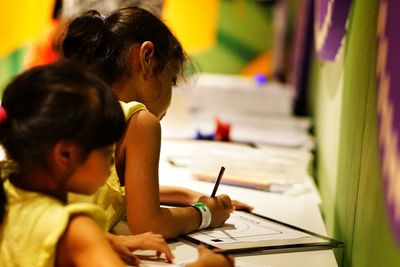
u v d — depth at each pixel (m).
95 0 3.40
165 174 2.57
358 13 2.00
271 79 5.73
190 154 2.80
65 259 1.19
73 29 1.75
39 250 1.18
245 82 5.28
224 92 4.76
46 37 3.75
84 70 1.27
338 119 2.46
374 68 1.61
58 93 1.20
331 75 2.81
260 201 2.29
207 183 2.48
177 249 1.63
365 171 1.70
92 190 1.28
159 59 1.76
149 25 1.76
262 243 1.69
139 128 1.61
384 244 1.40
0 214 1.23
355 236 1.80
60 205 1.22
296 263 1.60
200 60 5.74
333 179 2.48
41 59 3.60
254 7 5.65
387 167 1.35
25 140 1.19
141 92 1.74
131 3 3.35
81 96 1.21
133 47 1.72
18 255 1.20
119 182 1.68
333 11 2.05
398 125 1.23
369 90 1.70
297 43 4.93
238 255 1.61
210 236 1.72
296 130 3.85
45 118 1.18
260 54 5.75
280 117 4.26
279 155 2.85
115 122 1.25
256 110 4.44
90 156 1.23
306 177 2.74
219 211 1.81
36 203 1.22
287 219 2.09
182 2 5.61
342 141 2.25
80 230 1.18
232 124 3.88
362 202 1.72
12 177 1.28
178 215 1.69
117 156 1.63
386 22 1.42
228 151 2.82
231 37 5.71
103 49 1.71
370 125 1.65
